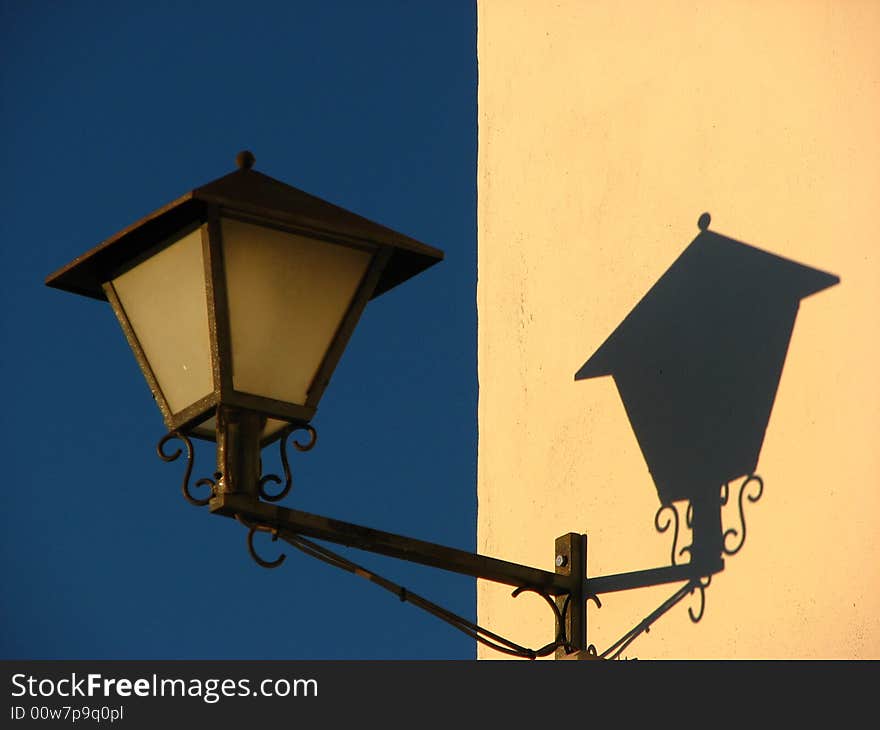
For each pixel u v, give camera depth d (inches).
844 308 405.1
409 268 440.5
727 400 438.3
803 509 403.9
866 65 414.3
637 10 510.9
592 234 514.3
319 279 411.8
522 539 517.7
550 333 527.5
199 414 404.2
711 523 432.8
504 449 540.4
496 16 596.7
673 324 466.6
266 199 409.1
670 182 480.7
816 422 406.3
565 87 544.4
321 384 409.4
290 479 410.6
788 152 434.3
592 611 468.8
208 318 400.2
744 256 443.8
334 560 421.1
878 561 379.9
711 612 423.8
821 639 388.8
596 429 491.2
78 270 434.3
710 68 471.2
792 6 442.6
